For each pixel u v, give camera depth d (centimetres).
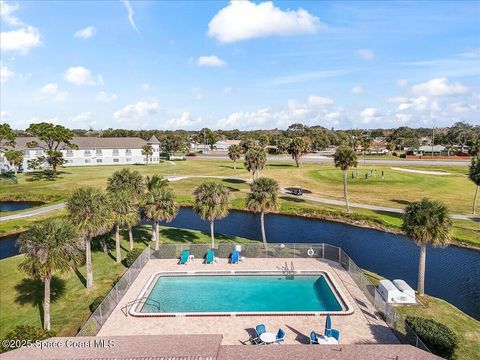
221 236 4922
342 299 2856
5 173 9956
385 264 4091
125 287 3014
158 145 13775
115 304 2773
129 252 3844
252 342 2300
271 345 1911
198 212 3878
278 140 17575
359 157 14400
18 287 3266
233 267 3556
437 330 2245
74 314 2811
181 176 9950
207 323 2553
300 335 2392
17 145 11738
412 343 2153
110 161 13188
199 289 3191
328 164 11981
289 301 2966
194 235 4900
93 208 3058
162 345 1878
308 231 5347
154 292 3134
